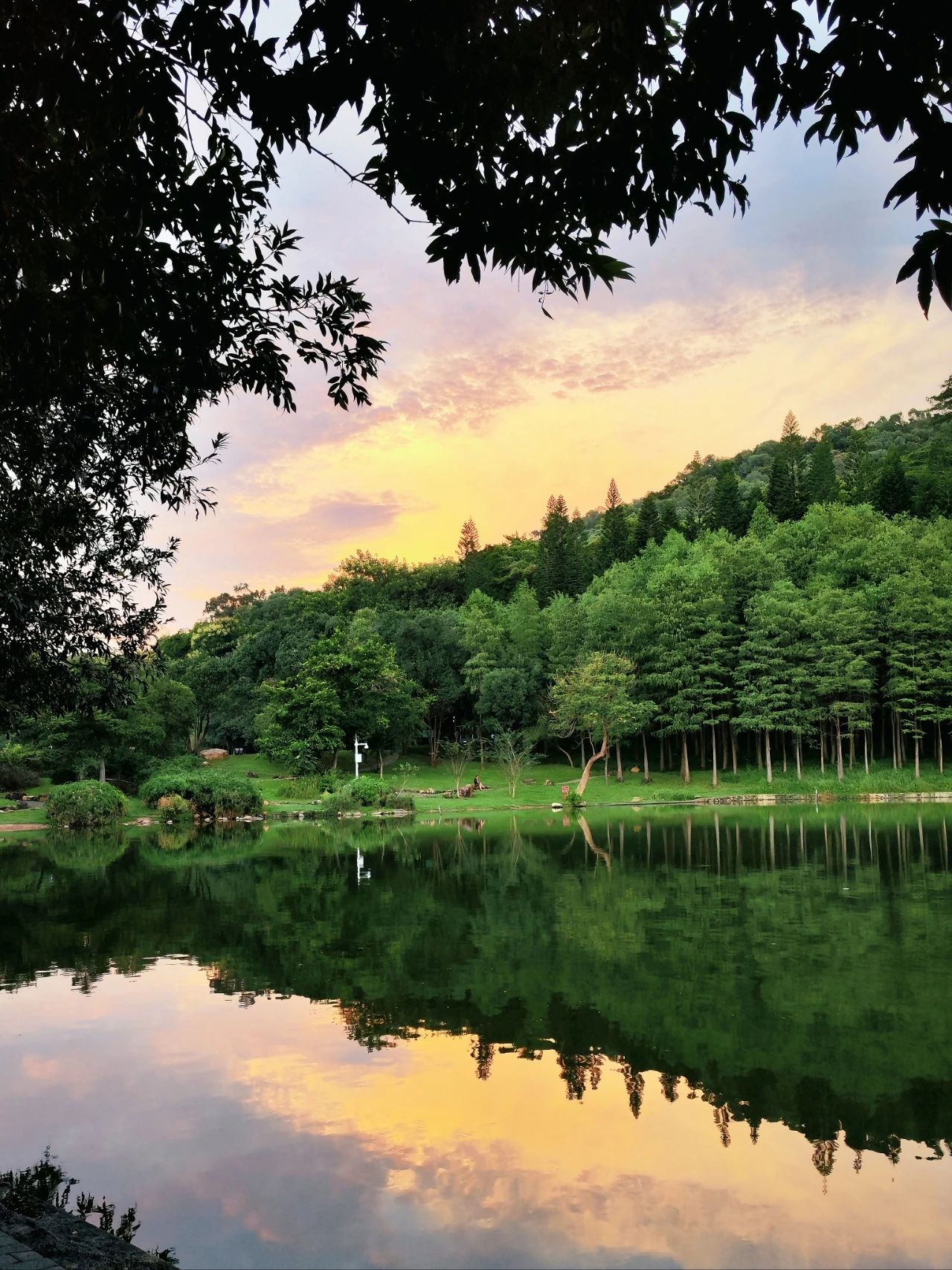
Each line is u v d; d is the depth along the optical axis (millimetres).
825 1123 6410
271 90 3926
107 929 14430
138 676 9203
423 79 3971
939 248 3273
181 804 40844
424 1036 8414
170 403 6477
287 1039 8469
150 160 4461
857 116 3479
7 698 8180
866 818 34625
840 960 10883
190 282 5215
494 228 4469
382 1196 5465
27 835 35531
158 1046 8398
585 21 4004
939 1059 7504
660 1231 5023
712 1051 7793
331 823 38250
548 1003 9312
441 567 86125
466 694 64250
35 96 4289
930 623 51469
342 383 6324
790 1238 4934
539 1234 4992
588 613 59531
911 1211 5219
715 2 3506
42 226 4875
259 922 14633
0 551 7105
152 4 4043
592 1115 6574
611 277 4684
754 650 53281
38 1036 8828
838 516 65312
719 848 24359
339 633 55875
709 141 4086
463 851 25109
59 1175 5816
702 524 81188
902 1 3137
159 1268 4469
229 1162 5957
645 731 55625
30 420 6691
